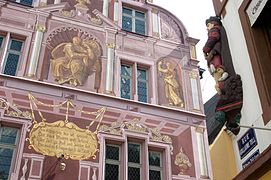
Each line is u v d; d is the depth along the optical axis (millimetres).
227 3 8430
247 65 7176
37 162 10914
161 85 14500
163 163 12719
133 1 16531
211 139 14867
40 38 13531
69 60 13461
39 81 12453
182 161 12836
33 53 13094
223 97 7309
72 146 11617
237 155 7105
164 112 13703
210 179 12703
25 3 14289
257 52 6902
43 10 14203
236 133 7141
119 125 12711
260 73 6676
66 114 12164
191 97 14648
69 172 11094
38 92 12211
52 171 10906
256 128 6137
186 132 13562
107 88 13461
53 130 11680
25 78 12344
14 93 11891
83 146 11758
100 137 12188
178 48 15844
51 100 12234
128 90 14055
